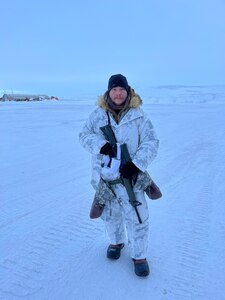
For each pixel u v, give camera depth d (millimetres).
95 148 2791
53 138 10961
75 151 8695
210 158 7582
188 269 3039
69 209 4492
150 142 2826
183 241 3559
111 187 2918
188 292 2721
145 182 2859
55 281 2863
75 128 13641
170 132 12344
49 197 4977
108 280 2873
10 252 3348
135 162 2727
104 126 2807
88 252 3346
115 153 2760
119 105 2859
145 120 2875
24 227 3930
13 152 8516
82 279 2889
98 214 2957
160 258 3221
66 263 3141
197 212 4344
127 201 2908
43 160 7574
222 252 3330
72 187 5488
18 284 2824
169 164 7023
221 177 5973
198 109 26625
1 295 2686
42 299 2637
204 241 3561
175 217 4191
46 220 4129
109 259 3201
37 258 3236
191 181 5754
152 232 3771
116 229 3160
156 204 4648
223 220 4094
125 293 2705
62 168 6824
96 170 2994
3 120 17234
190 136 11242
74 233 3771
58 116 19672
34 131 12680
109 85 2809
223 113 21781
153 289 2758
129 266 3084
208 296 2674
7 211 4418
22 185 5586
